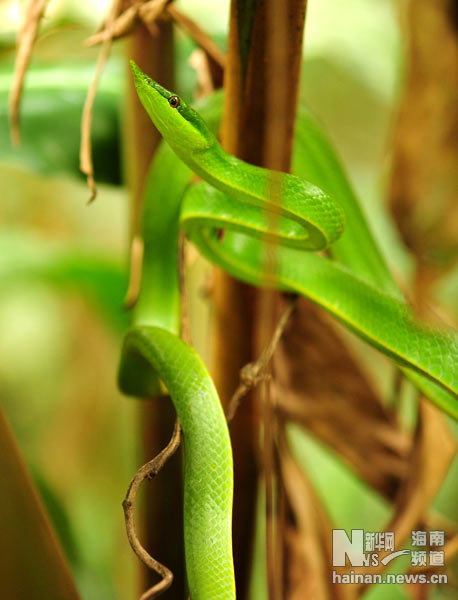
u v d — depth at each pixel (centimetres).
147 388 80
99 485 171
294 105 75
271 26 69
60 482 168
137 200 85
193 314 150
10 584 71
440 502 123
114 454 175
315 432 87
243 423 83
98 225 203
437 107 81
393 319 79
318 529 82
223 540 73
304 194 75
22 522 71
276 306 82
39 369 183
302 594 81
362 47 146
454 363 78
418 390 80
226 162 75
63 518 98
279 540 80
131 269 84
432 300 83
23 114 91
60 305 178
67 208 194
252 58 74
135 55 83
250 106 75
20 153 90
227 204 77
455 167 80
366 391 87
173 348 76
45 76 92
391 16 146
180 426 73
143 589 84
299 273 80
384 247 157
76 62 96
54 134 91
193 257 88
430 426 81
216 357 83
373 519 148
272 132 70
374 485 87
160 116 74
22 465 71
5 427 71
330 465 155
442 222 79
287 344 87
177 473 84
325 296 80
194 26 82
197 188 78
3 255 107
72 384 180
